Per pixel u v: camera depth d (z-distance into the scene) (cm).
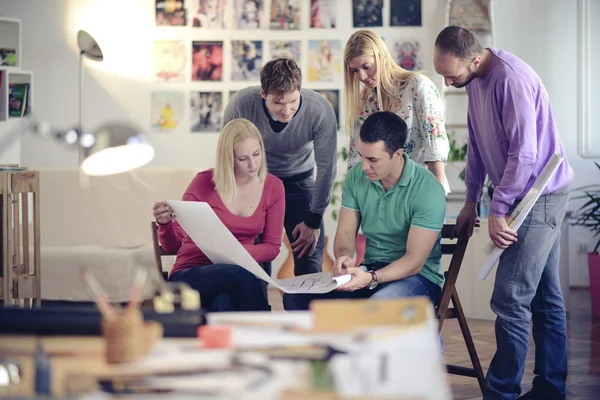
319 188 341
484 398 287
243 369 112
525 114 271
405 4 644
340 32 647
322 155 338
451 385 337
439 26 643
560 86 654
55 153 630
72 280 478
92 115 641
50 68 636
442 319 274
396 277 261
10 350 126
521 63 281
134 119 646
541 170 283
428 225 264
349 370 109
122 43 641
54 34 635
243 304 257
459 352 405
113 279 476
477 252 505
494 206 274
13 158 528
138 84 645
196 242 260
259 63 648
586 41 649
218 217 252
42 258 480
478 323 489
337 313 134
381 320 133
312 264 354
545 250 282
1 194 303
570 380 345
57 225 518
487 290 503
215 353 122
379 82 310
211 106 648
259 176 285
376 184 276
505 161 286
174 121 647
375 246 281
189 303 152
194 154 649
